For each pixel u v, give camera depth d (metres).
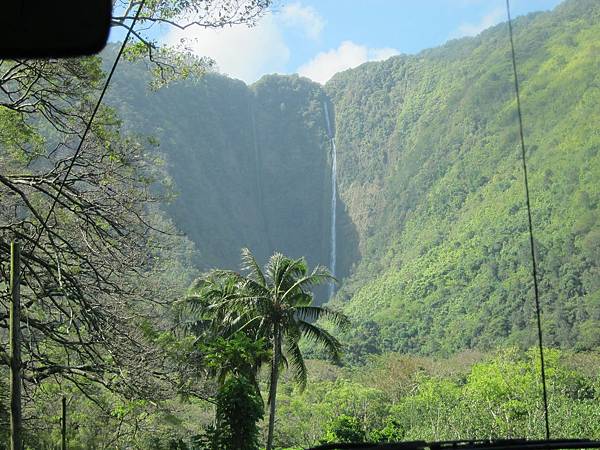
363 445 3.04
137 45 22.08
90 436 27.84
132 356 20.70
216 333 38.16
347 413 74.38
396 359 97.50
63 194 19.70
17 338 13.71
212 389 24.56
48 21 1.71
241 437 23.88
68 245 20.02
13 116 21.38
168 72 22.72
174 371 23.11
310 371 109.44
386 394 84.38
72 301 21.33
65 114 21.36
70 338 22.28
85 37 1.73
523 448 2.87
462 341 117.94
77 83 21.17
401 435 42.03
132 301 22.42
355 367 117.88
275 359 37.09
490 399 61.09
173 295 24.45
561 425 53.19
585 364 75.81
